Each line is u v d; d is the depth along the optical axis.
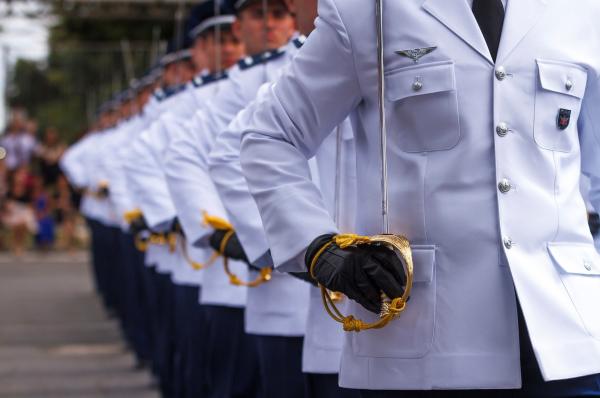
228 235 8.25
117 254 20.55
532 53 4.99
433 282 4.93
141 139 12.30
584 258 5.06
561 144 5.05
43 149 38.81
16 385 14.66
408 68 4.97
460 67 4.93
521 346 4.92
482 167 4.92
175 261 12.00
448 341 4.90
